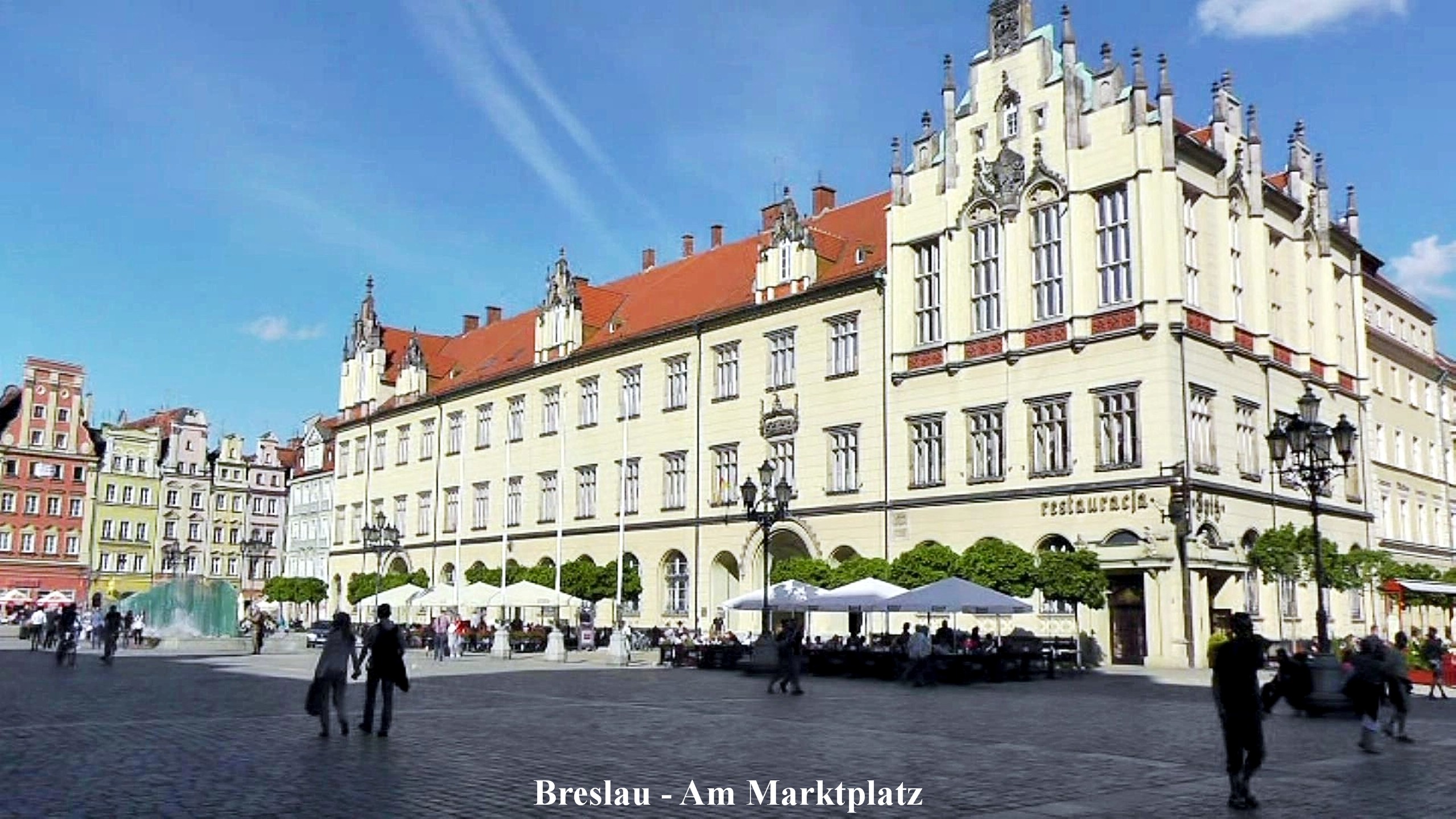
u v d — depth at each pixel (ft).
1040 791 53.78
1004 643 151.64
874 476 197.67
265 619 290.15
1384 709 94.02
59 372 419.54
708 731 78.38
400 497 328.70
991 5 189.67
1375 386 237.25
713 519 226.17
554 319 277.03
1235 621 51.13
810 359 211.82
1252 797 50.03
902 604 139.23
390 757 62.59
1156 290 163.53
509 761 61.46
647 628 237.86
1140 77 168.86
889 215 198.80
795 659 116.78
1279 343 187.01
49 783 53.06
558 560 236.84
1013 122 184.85
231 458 460.96
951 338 187.01
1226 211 178.70
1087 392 169.78
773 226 227.81
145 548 434.30
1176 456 160.56
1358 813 49.08
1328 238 203.21
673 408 239.50
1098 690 122.93
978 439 183.52
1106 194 172.45
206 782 53.67
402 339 367.04
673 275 275.39
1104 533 165.17
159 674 135.74
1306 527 180.24
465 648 229.66
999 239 182.80
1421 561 245.45
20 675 132.98
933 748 69.82
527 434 280.72
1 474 403.13
